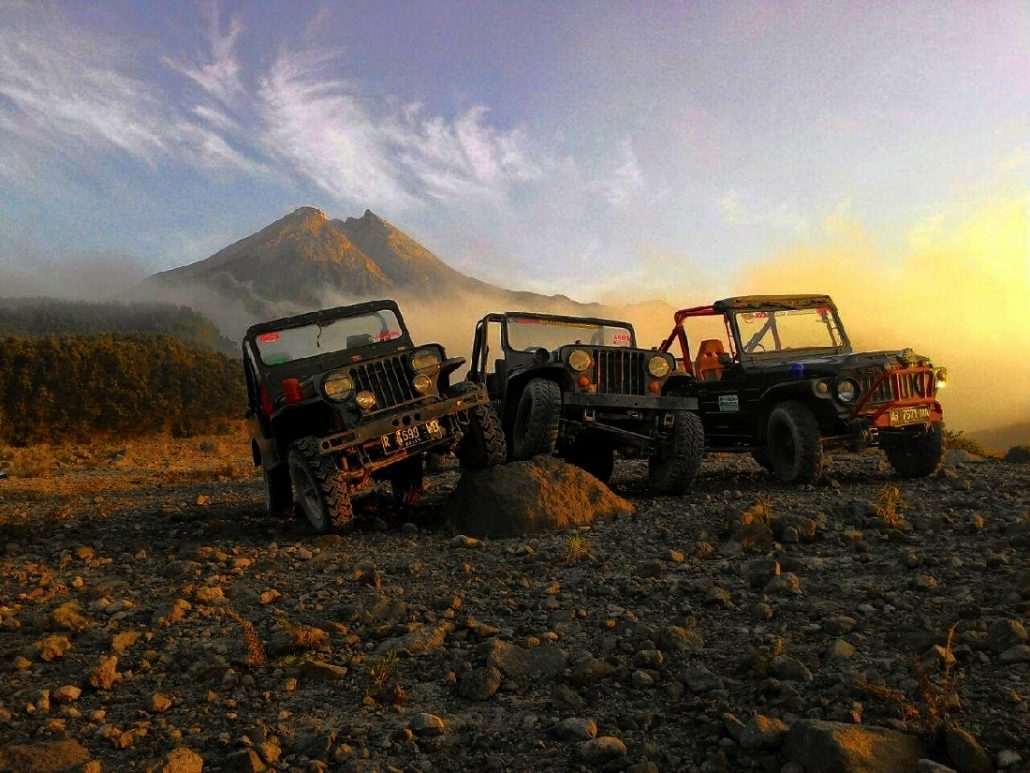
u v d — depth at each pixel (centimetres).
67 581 566
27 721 298
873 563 477
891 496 681
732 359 1001
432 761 254
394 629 394
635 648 346
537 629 385
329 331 870
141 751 271
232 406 5556
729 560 510
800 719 260
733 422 1009
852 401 867
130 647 392
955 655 304
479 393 771
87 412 4675
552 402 801
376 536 682
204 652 376
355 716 293
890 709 258
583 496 691
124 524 873
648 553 544
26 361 4722
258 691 322
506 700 302
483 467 773
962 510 644
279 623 407
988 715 252
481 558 564
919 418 880
